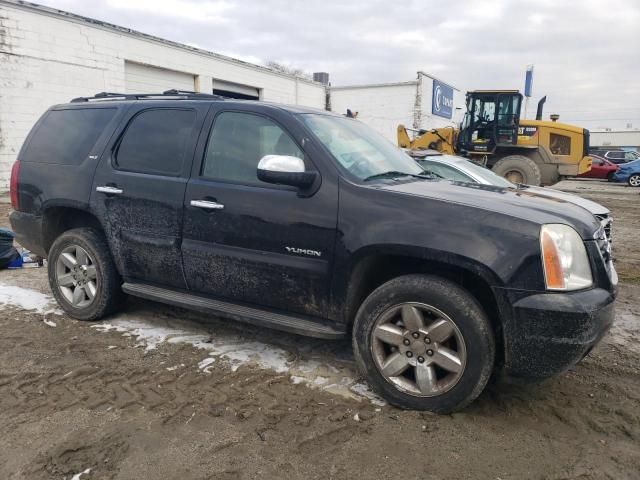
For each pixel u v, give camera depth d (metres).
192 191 3.64
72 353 3.70
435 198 3.00
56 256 4.42
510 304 2.72
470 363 2.80
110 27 17.00
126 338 4.00
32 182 4.51
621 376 3.58
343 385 3.31
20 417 2.85
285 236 3.28
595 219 3.21
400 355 3.00
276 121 3.51
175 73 20.31
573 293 2.70
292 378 3.39
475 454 2.61
